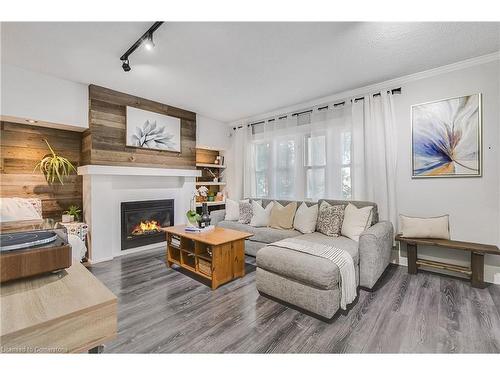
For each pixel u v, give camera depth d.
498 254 2.36
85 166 3.28
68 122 3.11
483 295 2.32
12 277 0.65
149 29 2.04
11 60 2.60
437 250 2.91
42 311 0.54
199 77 3.03
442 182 2.85
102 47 2.34
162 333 1.77
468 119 2.67
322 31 2.09
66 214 3.34
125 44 2.29
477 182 2.65
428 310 2.06
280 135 4.34
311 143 3.87
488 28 2.06
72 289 0.64
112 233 3.48
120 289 2.49
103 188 3.38
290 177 4.21
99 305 0.58
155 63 2.66
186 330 1.81
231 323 1.90
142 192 3.93
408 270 2.88
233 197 5.19
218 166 5.24
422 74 2.89
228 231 3.02
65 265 0.72
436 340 1.67
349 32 2.11
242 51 2.41
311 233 3.11
